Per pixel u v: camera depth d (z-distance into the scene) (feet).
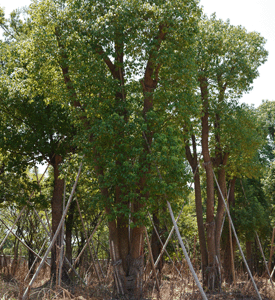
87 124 46.88
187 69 44.68
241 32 65.16
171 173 40.91
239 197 95.71
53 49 46.26
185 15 44.70
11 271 61.77
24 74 54.90
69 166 48.91
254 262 110.42
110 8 44.57
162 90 45.14
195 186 64.49
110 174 43.01
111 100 45.65
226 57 63.77
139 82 48.32
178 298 42.52
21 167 60.54
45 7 47.50
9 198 59.93
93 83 44.19
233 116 63.72
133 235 46.62
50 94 50.34
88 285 41.34
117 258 45.65
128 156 43.11
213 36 62.23
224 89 65.31
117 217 47.34
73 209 76.07
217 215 66.08
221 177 67.77
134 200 45.19
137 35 45.29
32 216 85.51
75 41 45.24
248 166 69.62
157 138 40.24
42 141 57.16
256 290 48.98
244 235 90.48
